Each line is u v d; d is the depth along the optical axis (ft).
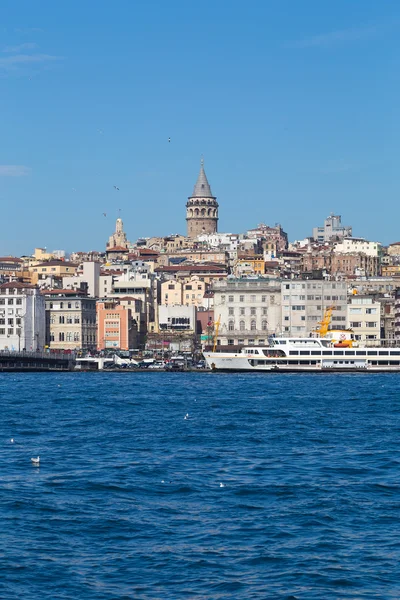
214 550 375.25
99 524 413.59
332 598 323.57
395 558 365.40
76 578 341.82
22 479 510.99
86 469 544.21
